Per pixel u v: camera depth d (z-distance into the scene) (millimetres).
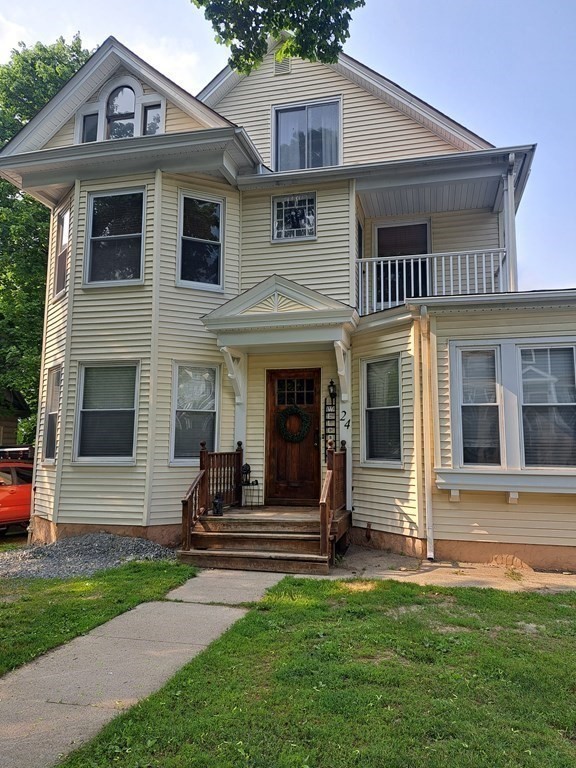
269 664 3721
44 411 10055
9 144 9812
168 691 3305
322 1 6457
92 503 8602
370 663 3732
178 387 8914
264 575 6488
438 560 7219
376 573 6562
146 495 8352
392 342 8133
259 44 6906
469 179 9117
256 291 8422
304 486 8930
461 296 7238
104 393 8891
